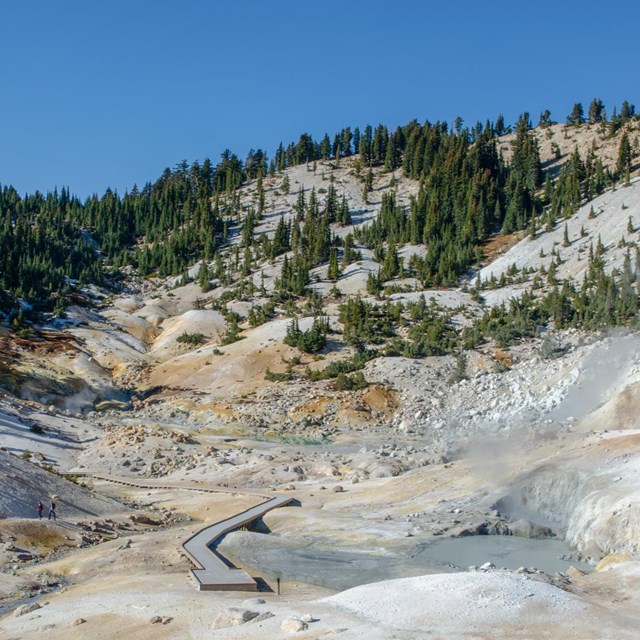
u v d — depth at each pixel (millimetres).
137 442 82062
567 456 54781
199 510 59344
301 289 160000
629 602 29875
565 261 156250
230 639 27312
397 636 25719
